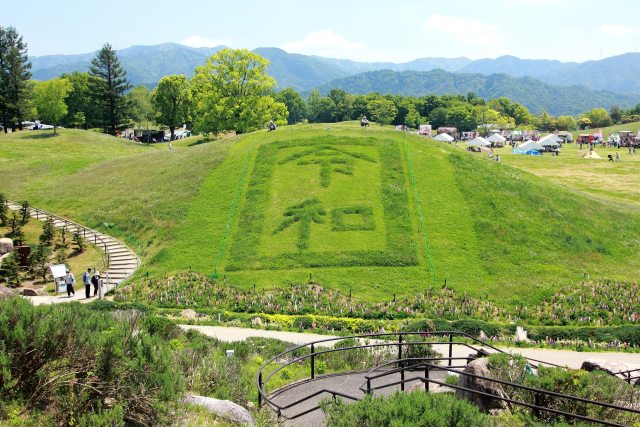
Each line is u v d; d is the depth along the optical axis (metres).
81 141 91.25
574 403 13.00
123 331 13.97
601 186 71.88
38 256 41.25
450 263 39.19
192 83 114.50
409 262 39.16
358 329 30.81
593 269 39.06
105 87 118.44
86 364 12.35
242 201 47.25
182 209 47.94
